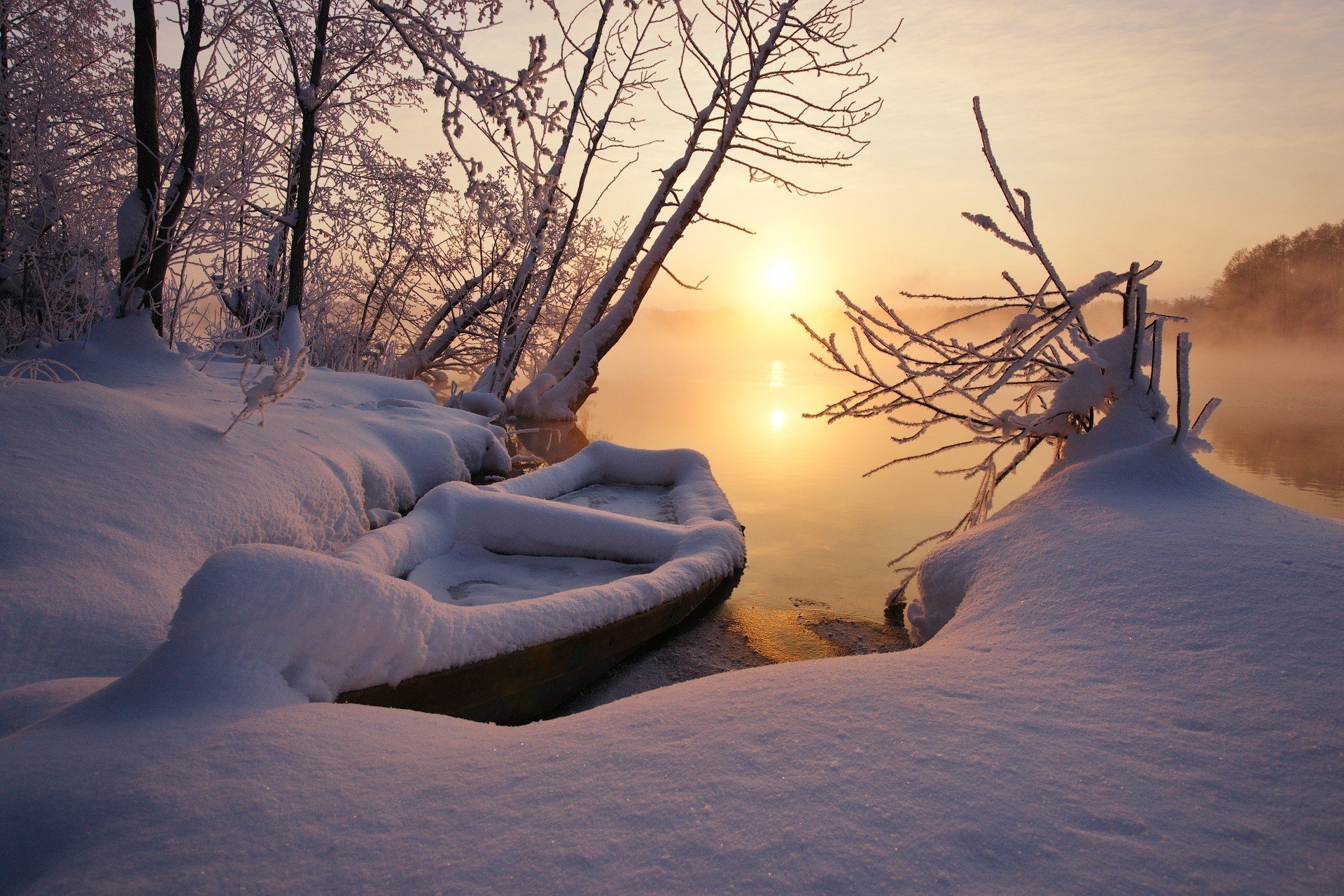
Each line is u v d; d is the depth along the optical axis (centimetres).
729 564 542
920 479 933
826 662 216
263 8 1065
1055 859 123
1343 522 292
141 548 333
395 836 138
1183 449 364
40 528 315
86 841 140
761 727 169
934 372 445
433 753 172
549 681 357
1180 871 120
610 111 1336
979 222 432
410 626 274
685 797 143
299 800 150
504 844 133
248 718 192
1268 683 178
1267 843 127
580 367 1347
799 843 128
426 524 526
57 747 174
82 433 389
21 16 755
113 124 792
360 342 1415
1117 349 429
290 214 990
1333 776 143
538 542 550
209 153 848
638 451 829
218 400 578
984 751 156
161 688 205
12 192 710
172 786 155
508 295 1437
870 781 145
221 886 126
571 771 157
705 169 1297
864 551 634
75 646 270
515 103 412
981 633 241
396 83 1184
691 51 1267
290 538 421
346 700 250
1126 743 159
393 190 1300
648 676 405
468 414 918
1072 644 217
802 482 913
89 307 663
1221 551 260
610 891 120
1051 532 313
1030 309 425
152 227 631
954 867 121
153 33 616
